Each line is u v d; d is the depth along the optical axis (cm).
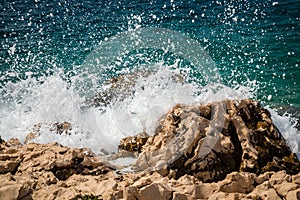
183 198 496
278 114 929
